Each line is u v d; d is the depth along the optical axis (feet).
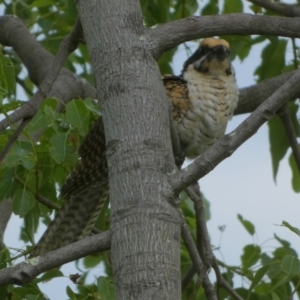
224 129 36.27
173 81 36.01
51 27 45.29
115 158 21.71
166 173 21.42
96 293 27.86
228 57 36.35
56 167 32.01
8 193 30.01
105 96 22.58
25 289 26.84
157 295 19.79
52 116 29.12
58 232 33.68
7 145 24.90
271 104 21.20
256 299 30.81
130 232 20.58
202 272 25.35
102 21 23.44
